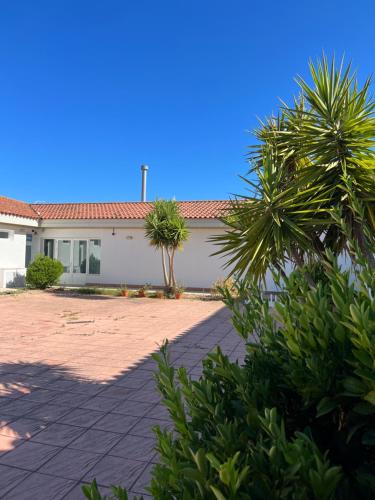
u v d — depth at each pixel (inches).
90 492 52.3
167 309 534.3
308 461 41.9
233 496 39.2
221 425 49.8
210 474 43.9
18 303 568.1
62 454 142.8
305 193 148.9
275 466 43.1
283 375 62.7
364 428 53.2
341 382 51.8
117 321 434.9
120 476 128.7
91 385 217.3
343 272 63.7
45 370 244.8
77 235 847.1
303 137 157.3
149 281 803.4
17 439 154.1
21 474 129.7
